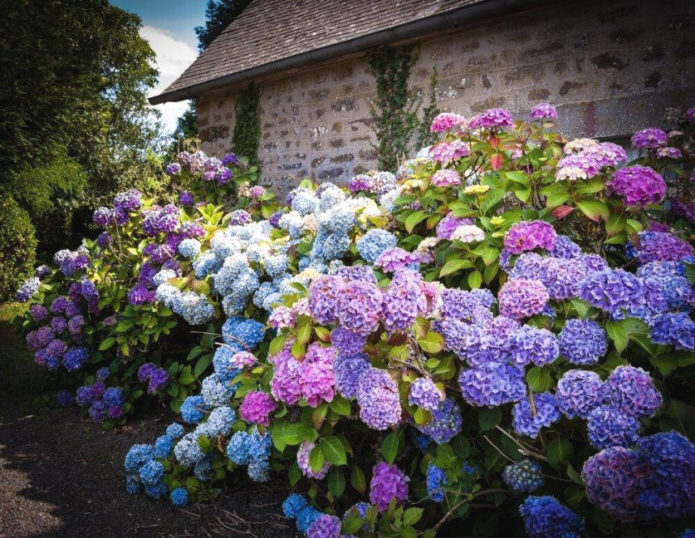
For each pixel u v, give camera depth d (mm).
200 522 2451
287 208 4059
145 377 3490
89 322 4176
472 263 2301
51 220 13219
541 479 1699
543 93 4664
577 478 1538
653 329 1577
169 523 2455
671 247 2078
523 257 1976
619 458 1346
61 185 10820
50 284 4578
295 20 7633
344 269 1932
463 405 1951
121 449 3250
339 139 6395
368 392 1693
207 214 4238
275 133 7184
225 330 2910
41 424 3701
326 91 6488
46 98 7582
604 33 4297
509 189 2506
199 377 3664
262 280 3225
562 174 2182
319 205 3328
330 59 6215
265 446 2348
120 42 18984
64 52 8297
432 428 1843
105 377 3770
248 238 3588
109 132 19781
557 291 1800
